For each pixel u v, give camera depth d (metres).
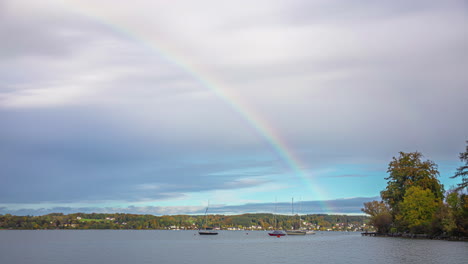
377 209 180.62
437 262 66.38
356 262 71.44
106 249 120.75
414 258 73.50
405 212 134.88
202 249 118.69
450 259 70.00
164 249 119.75
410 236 141.75
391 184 148.38
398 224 151.25
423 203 129.12
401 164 146.62
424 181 139.50
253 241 181.50
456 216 114.00
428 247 95.81
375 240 144.12
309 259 79.62
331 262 72.69
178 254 98.00
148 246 139.00
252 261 77.69
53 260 83.88
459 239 113.81
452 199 116.00
